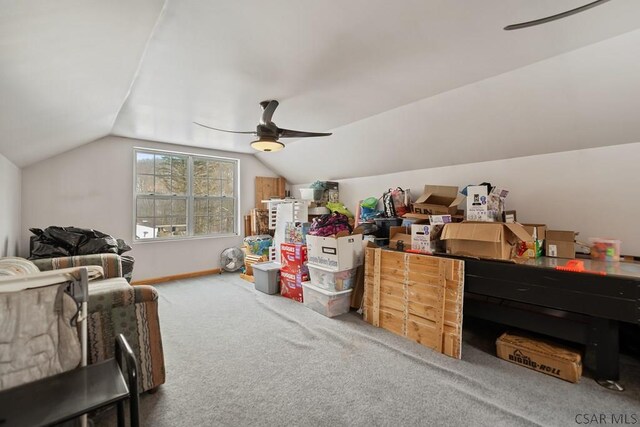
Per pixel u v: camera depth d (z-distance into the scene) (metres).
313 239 3.22
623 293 1.65
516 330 2.50
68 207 3.71
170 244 4.57
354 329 2.70
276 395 1.75
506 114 2.57
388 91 2.59
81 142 3.60
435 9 1.51
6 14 0.99
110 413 1.60
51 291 1.21
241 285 4.26
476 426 1.50
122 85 2.21
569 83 2.12
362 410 1.62
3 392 1.02
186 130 3.79
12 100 1.68
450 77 2.32
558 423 1.51
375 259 2.84
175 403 1.68
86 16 1.21
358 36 1.76
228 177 5.29
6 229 2.68
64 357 1.19
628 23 1.63
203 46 1.84
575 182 2.57
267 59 2.02
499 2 1.46
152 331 1.74
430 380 1.90
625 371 1.98
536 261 2.21
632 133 2.24
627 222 2.34
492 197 2.45
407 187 3.95
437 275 2.36
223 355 2.23
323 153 4.50
